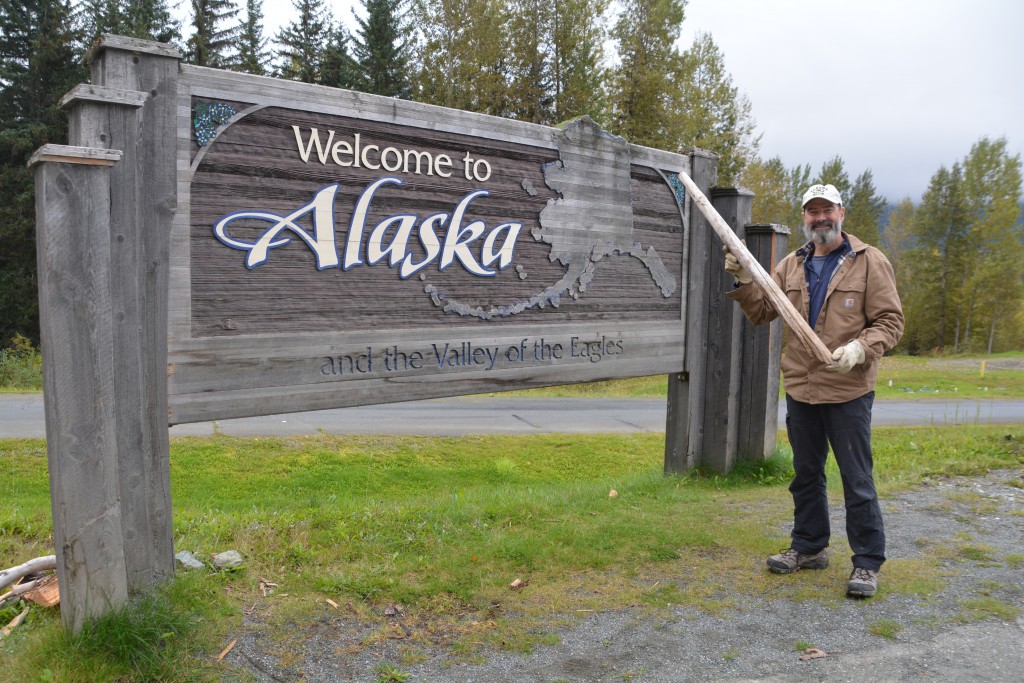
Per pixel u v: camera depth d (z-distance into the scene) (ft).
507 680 8.84
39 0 99.71
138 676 8.48
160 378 10.41
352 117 12.69
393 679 8.78
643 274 18.43
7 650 8.76
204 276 11.11
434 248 14.07
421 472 31.91
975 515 16.12
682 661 9.41
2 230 92.94
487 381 15.19
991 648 9.85
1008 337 199.21
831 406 11.82
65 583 8.70
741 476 19.80
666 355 19.20
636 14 94.94
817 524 12.52
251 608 10.35
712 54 112.78
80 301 8.55
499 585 11.60
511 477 32.24
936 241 207.41
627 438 42.14
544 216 16.01
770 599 11.41
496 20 81.41
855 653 9.66
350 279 12.84
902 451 26.32
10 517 13.79
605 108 89.51
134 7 115.96
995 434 29.43
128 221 9.61
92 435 8.74
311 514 14.53
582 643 9.84
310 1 151.33
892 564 12.83
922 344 213.25
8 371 64.95
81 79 99.81
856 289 11.78
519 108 85.15
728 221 19.62
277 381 11.98
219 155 11.16
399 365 13.64
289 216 11.96
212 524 13.30
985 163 188.03
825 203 11.89
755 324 13.21
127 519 9.86
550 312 16.33
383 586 11.27
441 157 14.08
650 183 18.47
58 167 8.31
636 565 12.73
